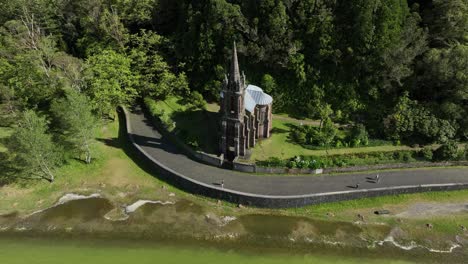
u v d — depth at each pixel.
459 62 79.62
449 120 81.38
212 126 86.44
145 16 100.62
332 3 88.69
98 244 62.12
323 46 87.56
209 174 73.69
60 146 75.75
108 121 90.75
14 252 60.25
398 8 84.75
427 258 60.34
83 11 105.25
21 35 94.38
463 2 87.00
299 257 60.56
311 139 80.44
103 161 79.12
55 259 58.94
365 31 84.56
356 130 80.75
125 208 68.75
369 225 65.75
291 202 68.19
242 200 68.75
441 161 76.69
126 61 89.19
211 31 92.75
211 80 94.94
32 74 88.19
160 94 93.81
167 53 101.31
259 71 93.81
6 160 77.19
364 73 88.56
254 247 62.03
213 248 61.81
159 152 79.56
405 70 83.69
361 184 71.56
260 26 91.00
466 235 63.97
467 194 71.88
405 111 81.94
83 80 86.69
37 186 73.12
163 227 65.12
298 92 90.94
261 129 81.25
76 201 70.19
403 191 71.00
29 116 70.12
